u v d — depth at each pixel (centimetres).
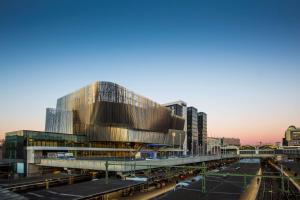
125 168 6625
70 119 14612
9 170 9500
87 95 13675
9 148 11106
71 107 15012
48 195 4231
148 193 5875
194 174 9631
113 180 5906
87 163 7394
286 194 6116
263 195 5991
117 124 13450
